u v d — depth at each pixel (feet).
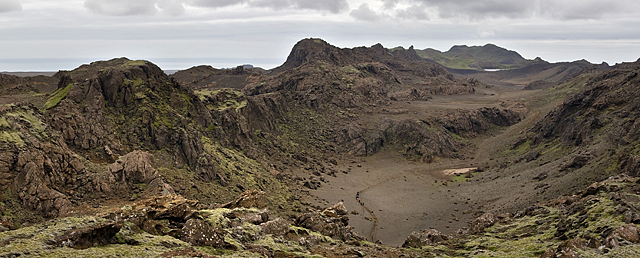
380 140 591.37
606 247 126.11
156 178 250.16
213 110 452.76
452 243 188.44
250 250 111.75
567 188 280.92
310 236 146.82
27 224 181.68
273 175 397.80
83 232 86.28
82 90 331.57
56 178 220.64
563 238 162.71
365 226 300.40
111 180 239.71
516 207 287.69
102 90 343.87
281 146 500.33
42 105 324.80
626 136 317.63
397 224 306.14
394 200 374.63
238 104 511.81
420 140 583.58
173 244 99.14
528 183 347.77
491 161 518.78
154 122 335.26
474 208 331.57
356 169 501.56
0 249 75.51
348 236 175.11
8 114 229.66
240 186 323.37
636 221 143.95
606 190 201.87
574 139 424.05
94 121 306.76
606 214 161.07
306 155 514.68
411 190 411.54
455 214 321.93
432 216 321.11
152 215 114.01
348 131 601.62
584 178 283.59
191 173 311.47
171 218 116.88
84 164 253.24
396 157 560.20
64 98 332.39
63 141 248.93
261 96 606.55
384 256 142.82
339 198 372.79
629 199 166.91
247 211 148.66
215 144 393.91
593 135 391.65
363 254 137.69
